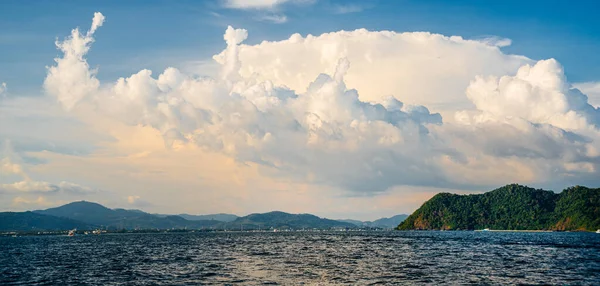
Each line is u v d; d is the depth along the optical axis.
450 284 81.06
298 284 81.56
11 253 187.50
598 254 148.62
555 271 99.88
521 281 84.69
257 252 169.12
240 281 85.75
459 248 186.00
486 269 103.81
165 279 90.00
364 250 176.00
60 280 91.88
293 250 179.88
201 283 83.81
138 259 141.38
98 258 149.75
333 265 114.00
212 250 187.00
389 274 94.94
